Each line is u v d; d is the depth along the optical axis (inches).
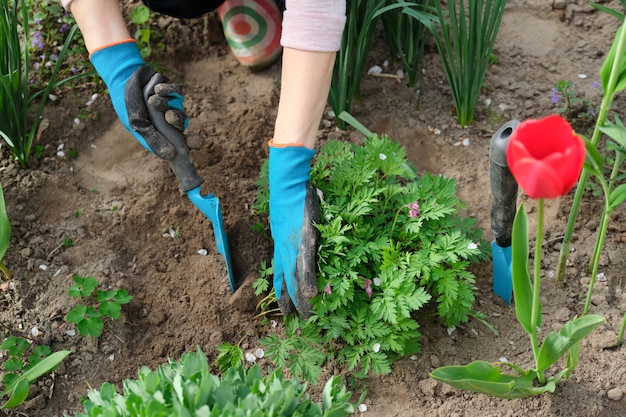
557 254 54.6
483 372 45.9
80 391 50.8
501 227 49.8
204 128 60.1
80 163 58.9
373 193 50.6
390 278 49.1
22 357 51.6
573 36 64.2
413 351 50.1
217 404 39.9
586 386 49.5
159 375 41.8
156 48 63.9
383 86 62.4
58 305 53.1
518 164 36.3
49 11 63.6
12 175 57.7
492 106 61.1
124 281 54.2
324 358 50.6
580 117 59.1
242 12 60.4
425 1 59.0
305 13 47.9
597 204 55.8
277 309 52.9
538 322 47.6
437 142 59.7
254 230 55.6
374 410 49.8
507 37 64.4
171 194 57.4
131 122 51.2
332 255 49.5
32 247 55.1
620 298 52.7
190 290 54.1
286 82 49.3
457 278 52.6
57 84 57.6
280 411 40.1
